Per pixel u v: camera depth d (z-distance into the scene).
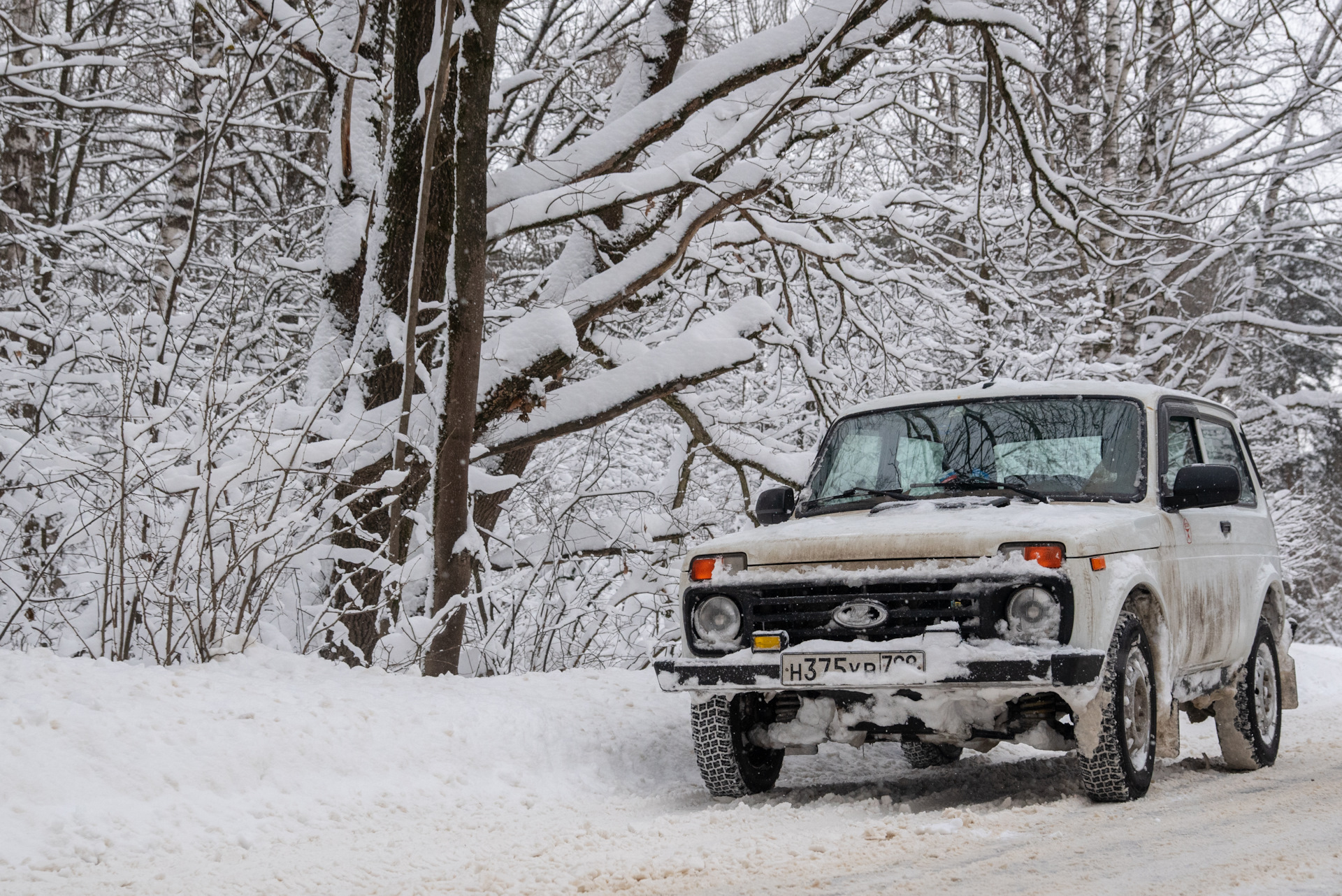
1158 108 31.45
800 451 21.22
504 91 20.39
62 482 13.93
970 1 18.17
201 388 14.80
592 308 16.77
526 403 16.00
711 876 6.23
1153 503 9.37
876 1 16.61
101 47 19.31
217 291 13.84
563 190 16.92
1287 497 37.00
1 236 18.47
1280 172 31.58
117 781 7.84
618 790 9.92
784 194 20.41
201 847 7.34
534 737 10.44
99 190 31.70
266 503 12.09
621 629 19.62
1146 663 8.64
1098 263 27.31
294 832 7.86
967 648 7.84
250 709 9.31
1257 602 10.98
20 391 17.33
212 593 11.23
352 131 17.19
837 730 8.80
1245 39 27.75
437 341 17.12
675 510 19.19
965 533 8.10
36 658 9.32
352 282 16.77
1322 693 19.02
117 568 11.98
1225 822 7.43
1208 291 40.19
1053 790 8.98
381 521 15.81
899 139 22.02
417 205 15.91
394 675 11.66
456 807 8.79
